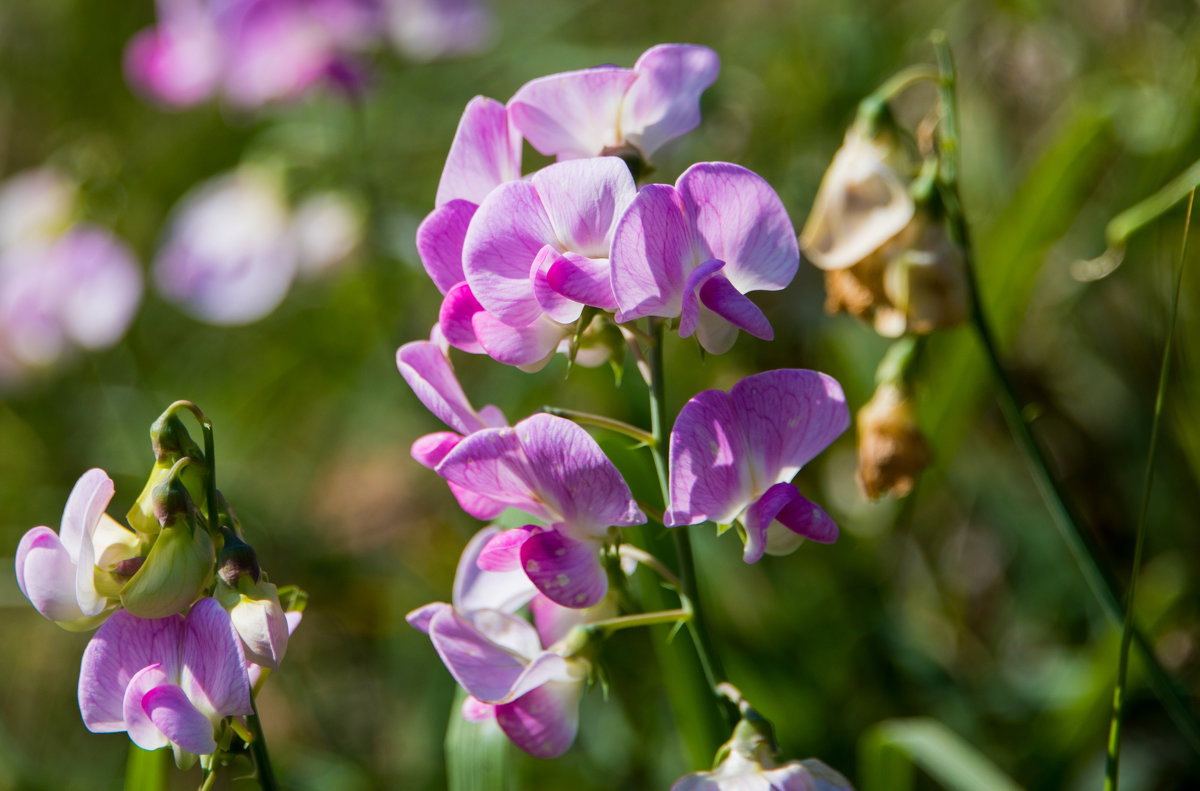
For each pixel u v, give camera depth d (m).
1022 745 0.51
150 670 0.36
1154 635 0.51
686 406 0.37
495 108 0.38
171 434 0.37
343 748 0.63
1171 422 0.57
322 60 0.71
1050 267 0.64
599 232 0.37
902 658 0.54
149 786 0.42
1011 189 0.65
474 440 0.37
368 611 0.69
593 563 0.37
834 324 0.61
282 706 0.67
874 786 0.44
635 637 0.56
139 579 0.36
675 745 0.53
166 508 0.36
